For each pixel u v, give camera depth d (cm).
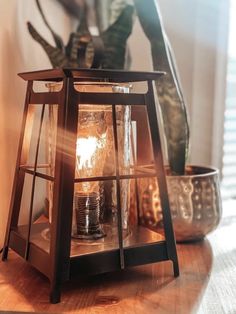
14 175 56
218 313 39
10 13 56
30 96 49
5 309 39
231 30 119
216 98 119
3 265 50
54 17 79
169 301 41
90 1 86
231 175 126
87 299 41
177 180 59
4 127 54
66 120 41
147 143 62
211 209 60
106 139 47
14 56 58
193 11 114
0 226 55
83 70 41
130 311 39
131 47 105
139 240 47
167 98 61
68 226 41
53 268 40
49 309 39
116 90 46
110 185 49
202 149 120
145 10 59
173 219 59
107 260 43
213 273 49
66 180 41
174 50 114
